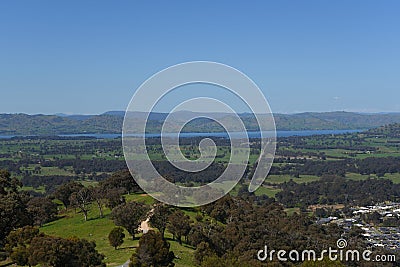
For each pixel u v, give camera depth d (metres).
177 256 45.53
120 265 40.84
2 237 53.88
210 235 53.19
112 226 65.50
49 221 78.12
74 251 35.12
